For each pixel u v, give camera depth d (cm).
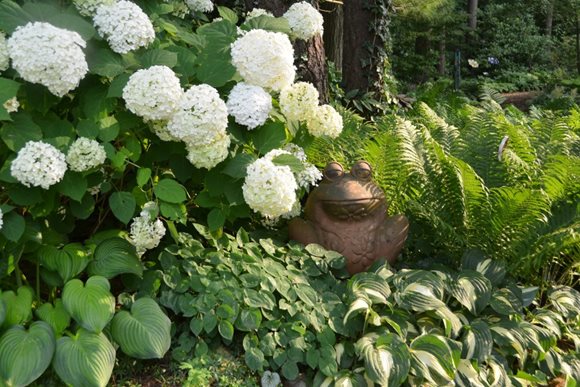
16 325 273
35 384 269
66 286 280
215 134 282
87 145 265
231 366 296
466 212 388
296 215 374
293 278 329
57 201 296
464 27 1645
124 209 286
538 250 376
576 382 341
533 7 2053
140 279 312
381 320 322
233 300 307
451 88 1461
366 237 360
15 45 251
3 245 275
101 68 277
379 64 696
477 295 348
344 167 430
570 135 469
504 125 446
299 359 302
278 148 314
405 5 1180
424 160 406
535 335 341
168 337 282
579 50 1819
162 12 324
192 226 361
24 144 261
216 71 302
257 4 492
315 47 508
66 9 291
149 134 309
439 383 304
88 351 266
